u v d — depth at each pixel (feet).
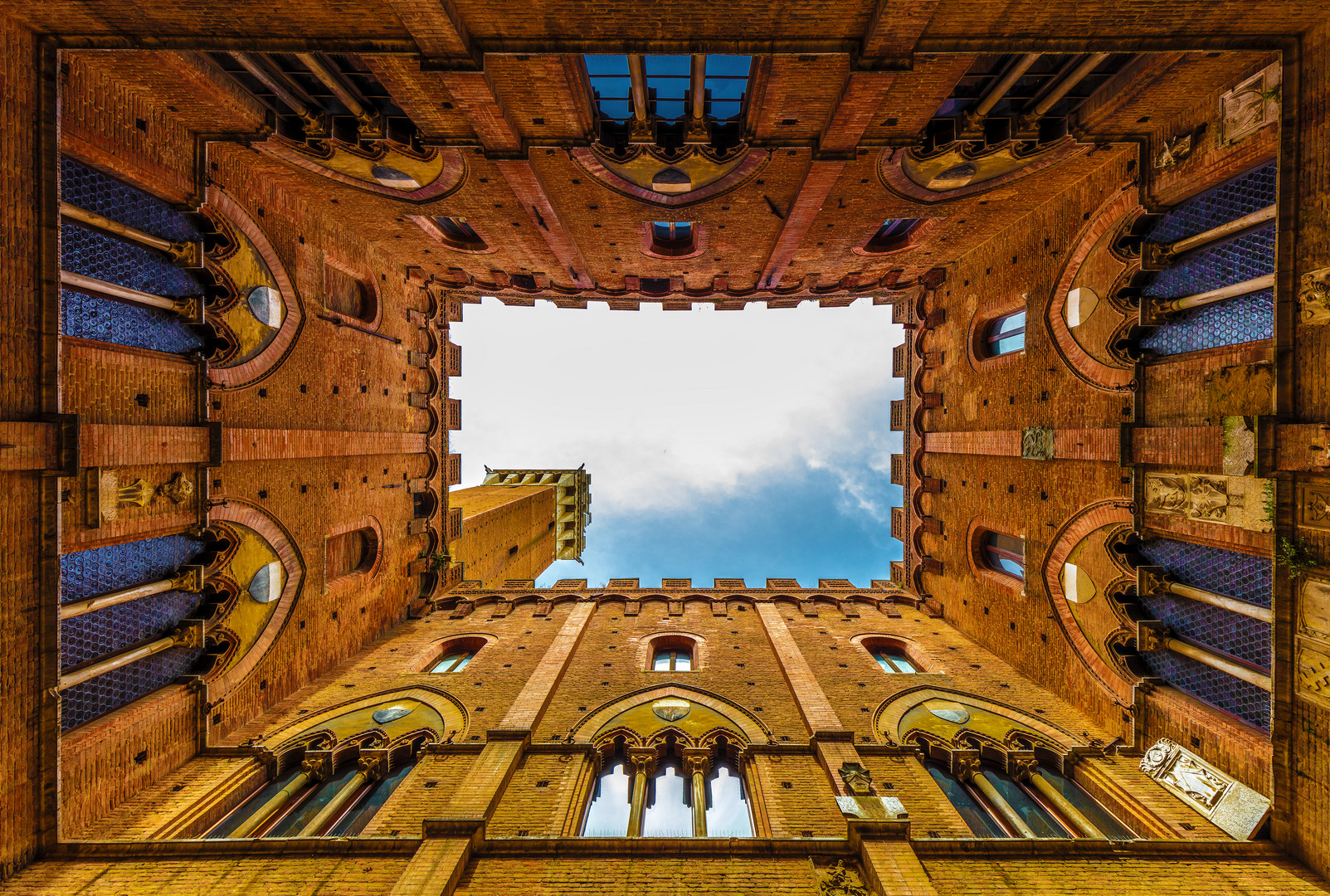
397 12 24.97
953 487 59.26
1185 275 33.94
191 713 35.86
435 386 69.72
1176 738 33.19
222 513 37.01
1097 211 39.68
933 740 37.83
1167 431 32.53
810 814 30.09
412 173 42.45
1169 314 33.88
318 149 39.04
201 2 25.02
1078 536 40.73
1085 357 40.06
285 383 43.62
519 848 26.21
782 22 26.71
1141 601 37.24
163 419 33.01
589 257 61.67
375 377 57.31
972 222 50.29
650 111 39.04
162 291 34.40
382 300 59.11
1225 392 29.35
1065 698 41.98
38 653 25.55
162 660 35.17
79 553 29.73
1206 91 31.37
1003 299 51.21
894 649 54.54
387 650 53.31
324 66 30.89
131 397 31.01
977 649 52.19
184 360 34.71
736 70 34.96
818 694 40.55
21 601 24.94
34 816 25.54
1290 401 26.11
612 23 26.81
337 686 45.55
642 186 44.96
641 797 33.86
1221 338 31.32
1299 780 25.84
